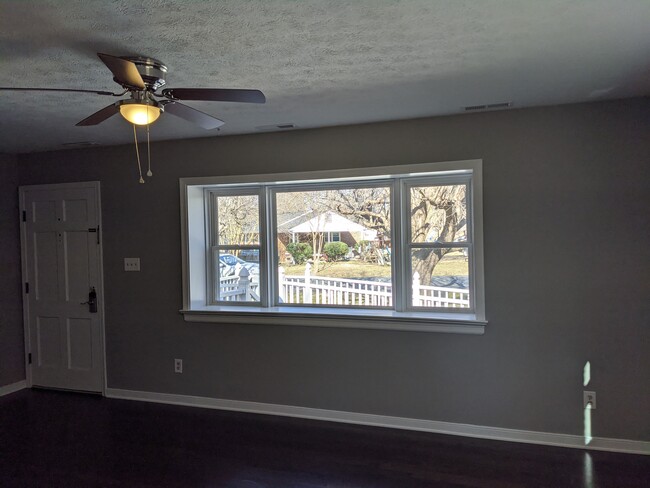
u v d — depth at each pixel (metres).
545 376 3.15
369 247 3.79
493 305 3.24
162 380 4.09
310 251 3.95
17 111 2.95
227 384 3.91
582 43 2.04
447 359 3.35
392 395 3.49
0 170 4.38
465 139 3.27
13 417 3.79
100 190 4.23
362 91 2.71
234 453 3.11
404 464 2.92
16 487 2.71
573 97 2.91
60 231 4.38
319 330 3.66
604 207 3.02
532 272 3.16
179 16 1.72
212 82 2.51
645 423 2.98
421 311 3.62
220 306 4.12
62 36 1.87
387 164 3.45
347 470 2.86
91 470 2.90
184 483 2.74
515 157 3.18
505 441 3.21
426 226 3.60
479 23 1.83
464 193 3.50
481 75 2.45
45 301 4.46
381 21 1.80
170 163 4.02
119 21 1.75
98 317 4.28
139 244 4.12
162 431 3.48
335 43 2.01
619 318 3.01
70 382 4.40
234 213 4.12
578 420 3.10
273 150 3.73
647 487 2.60
